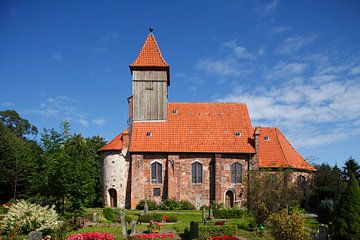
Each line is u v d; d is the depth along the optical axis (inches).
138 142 2185.0
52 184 1262.3
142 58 2368.4
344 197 1114.7
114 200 2182.6
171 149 2155.5
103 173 2218.3
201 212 1915.6
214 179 2137.1
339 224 1096.2
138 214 1796.3
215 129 2266.2
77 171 1283.2
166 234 1149.7
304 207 1972.2
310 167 2201.0
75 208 1300.4
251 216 1499.8
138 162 2146.9
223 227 1195.9
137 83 2336.4
